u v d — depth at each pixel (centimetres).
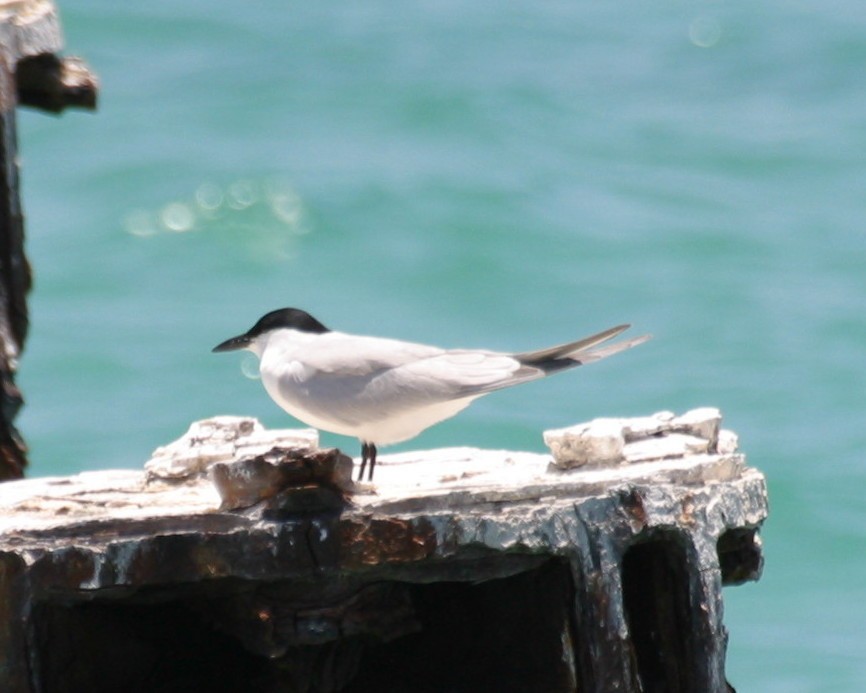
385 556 807
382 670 934
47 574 801
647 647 887
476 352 892
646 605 886
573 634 862
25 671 806
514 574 865
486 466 997
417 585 922
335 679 887
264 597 836
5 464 1129
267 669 898
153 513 823
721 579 934
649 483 869
